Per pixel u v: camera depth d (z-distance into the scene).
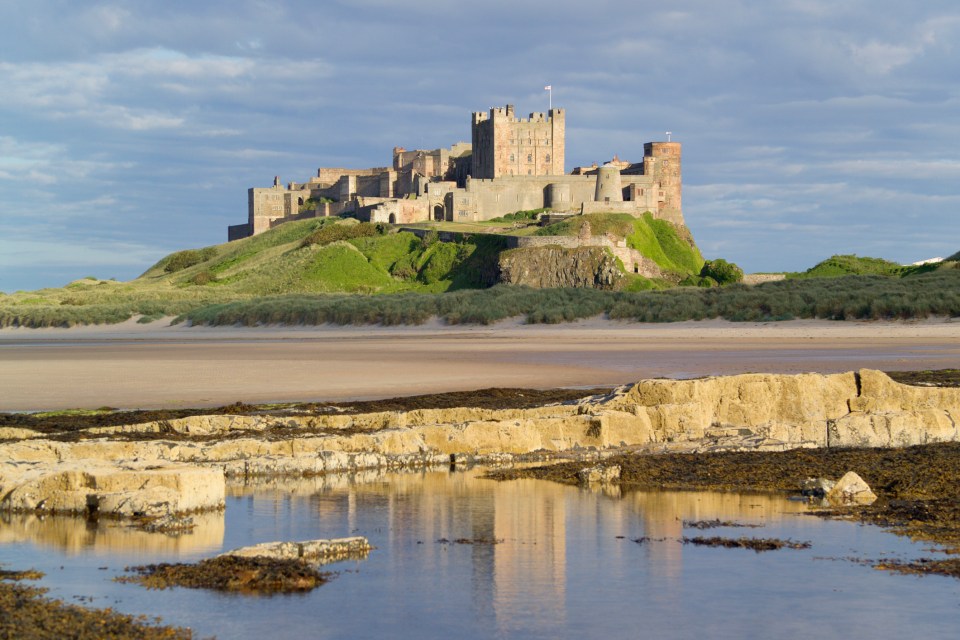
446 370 76.31
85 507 31.25
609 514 32.28
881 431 43.56
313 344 117.75
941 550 27.88
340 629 21.72
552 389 61.38
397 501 34.06
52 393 61.09
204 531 29.55
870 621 22.38
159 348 112.12
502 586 24.77
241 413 49.59
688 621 22.39
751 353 89.00
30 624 20.61
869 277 153.62
